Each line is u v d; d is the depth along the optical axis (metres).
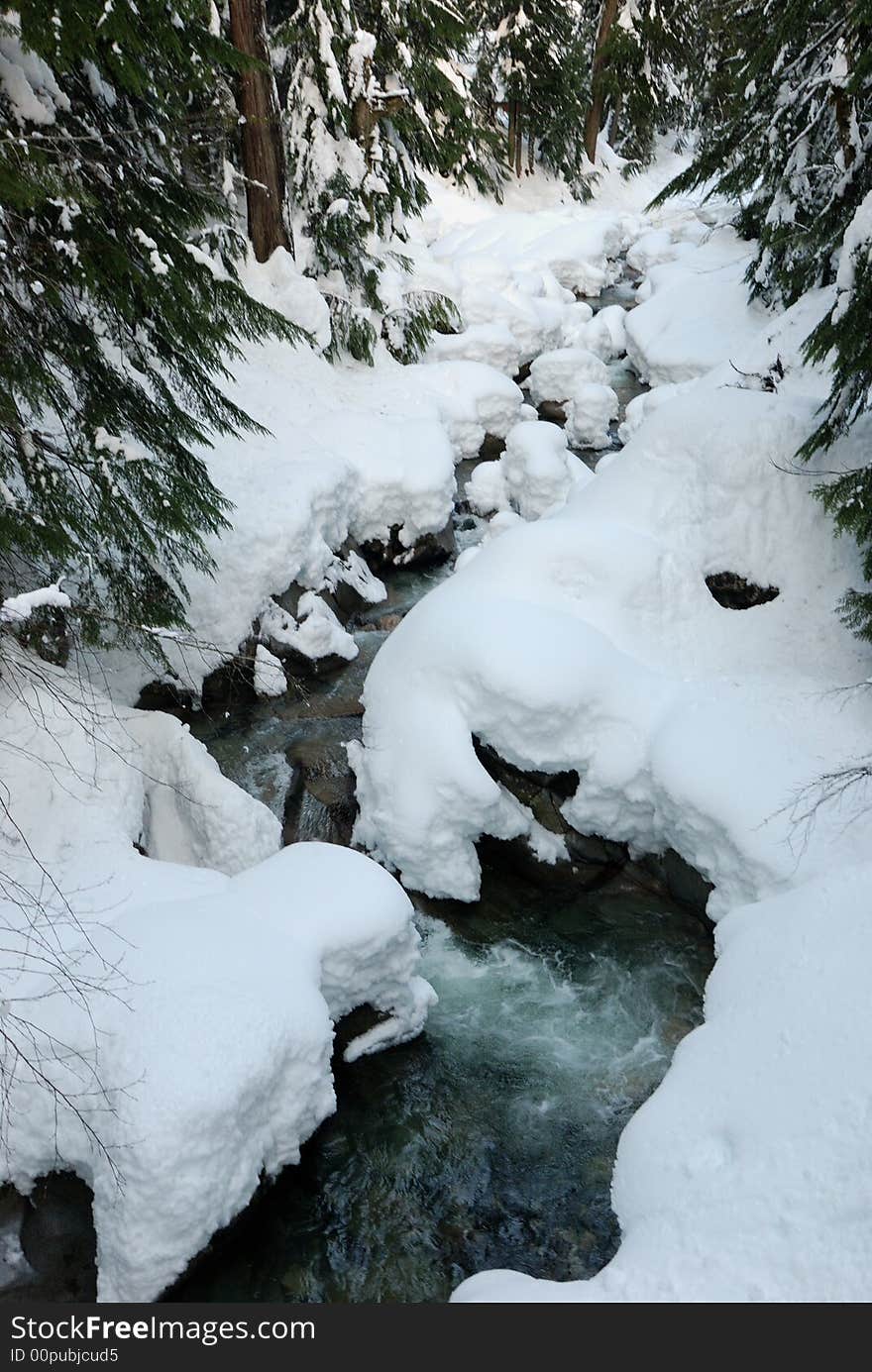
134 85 6.12
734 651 8.01
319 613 9.70
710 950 6.90
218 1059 4.83
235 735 8.83
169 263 6.77
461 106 15.32
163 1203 4.55
